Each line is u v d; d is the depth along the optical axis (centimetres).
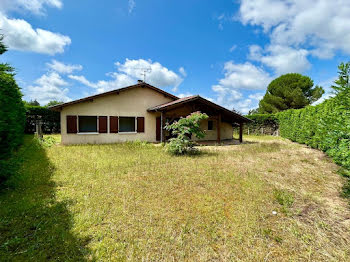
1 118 345
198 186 418
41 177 446
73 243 219
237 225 267
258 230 256
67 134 1075
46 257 196
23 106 1115
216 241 233
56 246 213
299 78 2606
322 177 498
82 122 1150
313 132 977
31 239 224
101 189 389
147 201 338
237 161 681
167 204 328
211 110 1246
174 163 634
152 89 1341
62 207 303
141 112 1303
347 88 311
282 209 313
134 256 203
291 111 1473
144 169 549
